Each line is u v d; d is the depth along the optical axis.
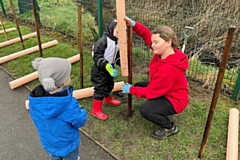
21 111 3.03
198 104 3.02
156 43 2.15
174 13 4.38
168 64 2.17
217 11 4.23
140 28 2.54
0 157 2.38
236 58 3.88
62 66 1.63
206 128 2.11
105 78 2.62
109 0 4.14
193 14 4.30
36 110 1.66
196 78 3.53
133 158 2.30
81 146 2.47
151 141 2.50
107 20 4.24
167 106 2.35
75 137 1.90
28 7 5.84
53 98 1.61
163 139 2.51
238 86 2.99
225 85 3.29
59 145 1.83
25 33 5.36
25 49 4.50
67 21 5.27
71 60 3.98
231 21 4.01
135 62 4.07
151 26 4.24
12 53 4.51
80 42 2.99
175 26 4.30
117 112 2.93
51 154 1.96
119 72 3.72
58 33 5.36
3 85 3.58
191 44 4.23
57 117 1.71
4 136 2.64
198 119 2.78
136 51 4.11
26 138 2.61
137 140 2.51
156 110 2.36
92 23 4.78
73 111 1.71
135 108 2.98
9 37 5.16
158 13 4.30
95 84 2.66
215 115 2.83
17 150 2.46
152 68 2.34
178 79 2.25
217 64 3.96
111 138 2.55
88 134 2.60
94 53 2.46
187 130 2.63
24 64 4.08
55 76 1.59
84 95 3.15
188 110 2.93
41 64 1.61
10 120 2.88
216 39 4.12
